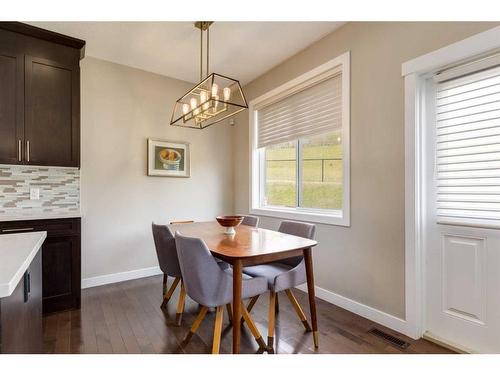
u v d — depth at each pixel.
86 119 3.18
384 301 2.28
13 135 2.47
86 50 3.08
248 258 1.67
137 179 3.54
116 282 3.35
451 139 1.97
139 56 3.23
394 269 2.21
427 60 1.99
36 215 2.46
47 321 2.34
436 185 2.04
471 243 1.88
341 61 2.65
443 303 2.00
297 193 3.38
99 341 2.03
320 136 3.07
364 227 2.45
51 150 2.65
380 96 2.32
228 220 2.33
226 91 2.21
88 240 3.19
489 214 1.80
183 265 1.83
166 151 3.75
